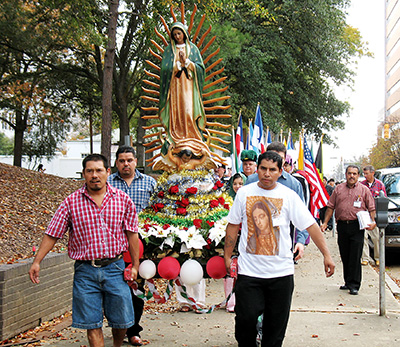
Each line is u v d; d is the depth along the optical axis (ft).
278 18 83.97
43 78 77.20
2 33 57.57
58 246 27.96
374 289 28.45
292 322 20.94
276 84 79.82
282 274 14.17
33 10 61.87
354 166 27.48
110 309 14.70
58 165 190.39
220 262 17.49
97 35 53.72
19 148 85.25
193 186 18.71
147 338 18.99
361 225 26.45
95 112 100.89
